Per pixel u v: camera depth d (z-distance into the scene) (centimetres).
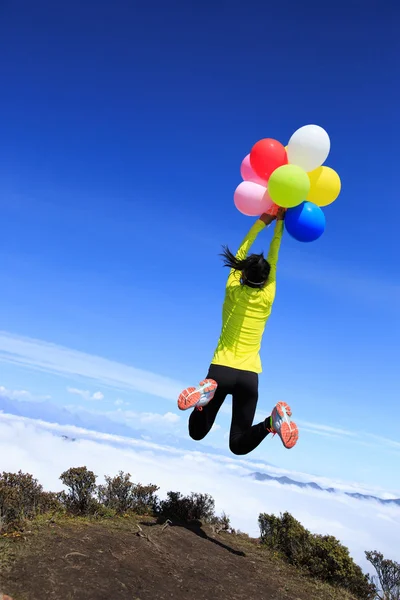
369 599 629
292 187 477
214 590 481
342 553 655
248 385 474
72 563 444
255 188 530
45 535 502
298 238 520
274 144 525
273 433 451
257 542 764
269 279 493
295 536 711
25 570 411
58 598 379
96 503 647
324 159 524
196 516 786
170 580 471
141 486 750
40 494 600
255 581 548
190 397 432
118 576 443
